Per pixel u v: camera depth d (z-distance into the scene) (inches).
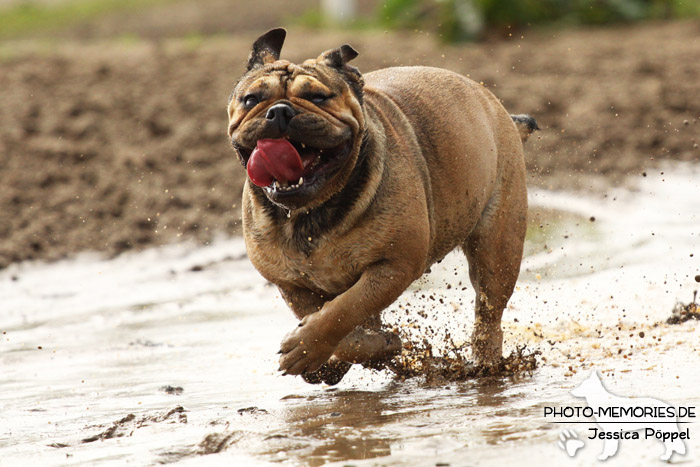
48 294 663.1
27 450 343.0
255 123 359.3
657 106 1074.1
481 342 454.9
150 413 380.5
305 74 370.0
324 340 383.2
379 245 385.1
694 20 1545.3
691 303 493.0
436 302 569.9
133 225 817.5
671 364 404.2
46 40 1752.0
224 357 486.9
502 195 467.8
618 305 529.7
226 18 1963.6
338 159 369.1
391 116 416.2
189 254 750.5
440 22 1438.2
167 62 1331.2
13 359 504.7
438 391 402.3
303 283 404.5
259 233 393.4
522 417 334.0
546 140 999.0
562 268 625.3
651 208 781.3
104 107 1117.7
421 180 408.2
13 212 849.5
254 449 318.0
